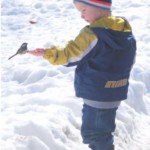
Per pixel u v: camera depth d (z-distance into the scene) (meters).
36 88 6.11
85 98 4.13
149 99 6.63
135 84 6.42
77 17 9.50
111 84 4.06
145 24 9.08
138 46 8.02
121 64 4.06
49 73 6.59
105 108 4.13
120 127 5.44
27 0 10.23
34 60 7.11
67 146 4.71
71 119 5.19
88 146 4.67
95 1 3.97
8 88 6.13
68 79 6.43
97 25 3.98
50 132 4.62
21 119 4.93
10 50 7.63
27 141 4.43
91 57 4.00
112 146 4.35
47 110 5.22
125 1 10.37
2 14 9.50
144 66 7.17
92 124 4.21
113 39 3.96
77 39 3.94
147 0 10.48
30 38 8.28
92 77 4.03
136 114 6.05
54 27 8.91
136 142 5.58
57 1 10.30
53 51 3.92
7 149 4.28
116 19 4.06
